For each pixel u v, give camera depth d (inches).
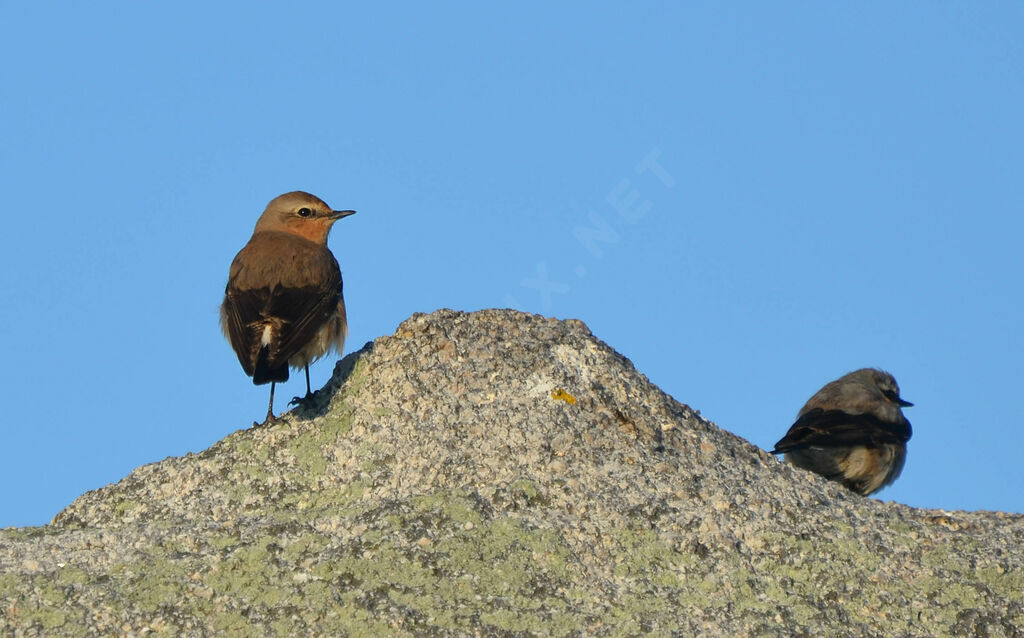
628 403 573.6
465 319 609.6
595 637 439.2
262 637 438.3
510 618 445.1
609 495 509.7
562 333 611.5
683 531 494.9
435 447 542.3
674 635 443.8
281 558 471.8
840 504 538.0
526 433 542.3
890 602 473.1
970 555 499.5
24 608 446.6
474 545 474.9
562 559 475.5
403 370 578.9
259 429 577.3
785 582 479.5
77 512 537.6
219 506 531.8
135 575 465.4
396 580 459.8
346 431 560.4
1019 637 462.3
